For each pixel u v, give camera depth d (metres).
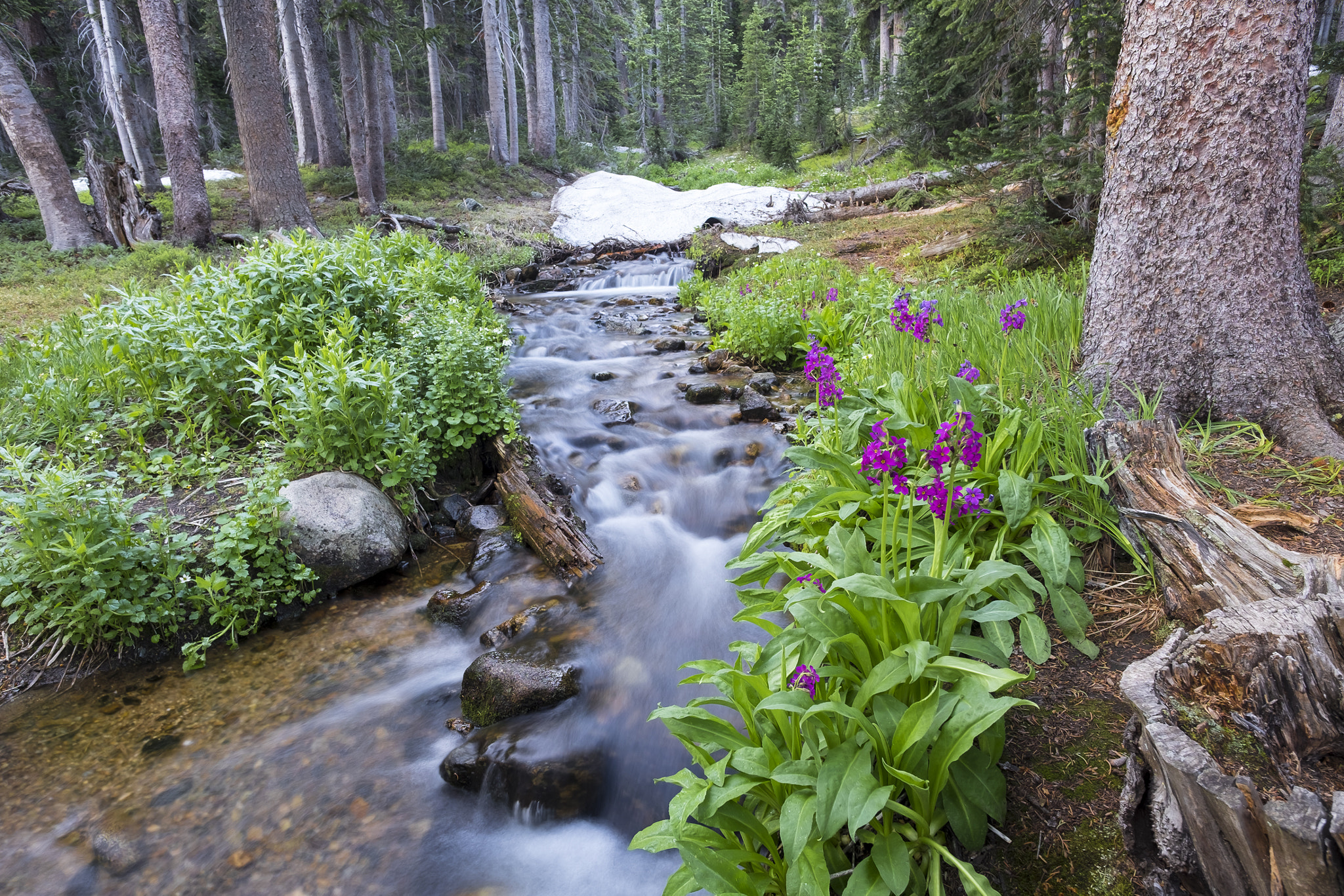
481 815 3.21
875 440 2.48
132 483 5.26
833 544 2.68
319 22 21.47
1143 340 4.14
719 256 15.23
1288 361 3.82
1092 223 8.13
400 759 3.48
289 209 14.57
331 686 3.97
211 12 28.05
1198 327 3.98
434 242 15.67
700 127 48.44
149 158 21.33
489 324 8.16
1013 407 3.66
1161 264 4.05
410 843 3.05
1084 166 7.56
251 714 3.76
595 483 6.07
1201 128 3.84
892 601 2.27
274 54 14.20
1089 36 7.92
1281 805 1.57
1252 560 2.67
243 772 3.38
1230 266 3.88
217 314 6.08
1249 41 3.69
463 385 6.03
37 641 4.09
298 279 6.60
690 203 21.62
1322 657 2.03
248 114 14.09
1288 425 3.71
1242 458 3.64
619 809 3.21
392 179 21.84
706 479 6.05
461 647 4.32
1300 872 1.52
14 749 3.50
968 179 9.83
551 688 3.68
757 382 7.73
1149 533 2.99
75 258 12.70
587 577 4.86
